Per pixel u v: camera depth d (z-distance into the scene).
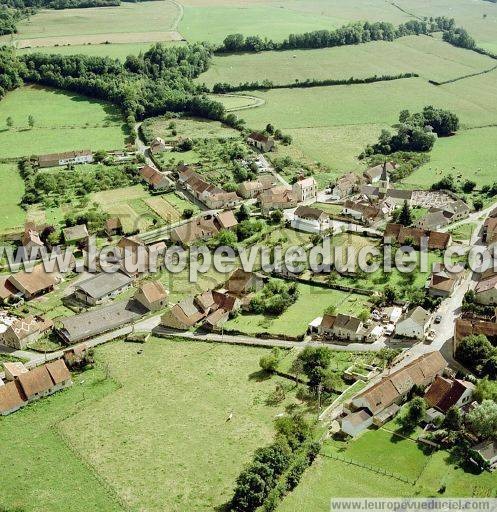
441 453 144.38
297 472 137.25
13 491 141.75
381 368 176.25
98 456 151.25
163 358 189.38
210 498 137.38
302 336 193.50
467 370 175.75
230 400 168.75
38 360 190.12
